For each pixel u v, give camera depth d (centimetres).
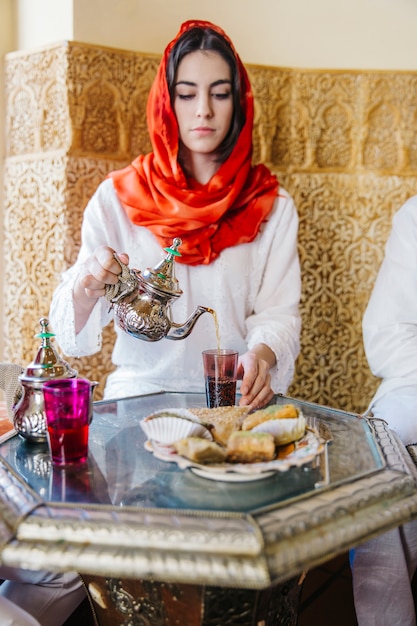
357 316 250
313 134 243
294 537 75
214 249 179
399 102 241
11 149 240
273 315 182
